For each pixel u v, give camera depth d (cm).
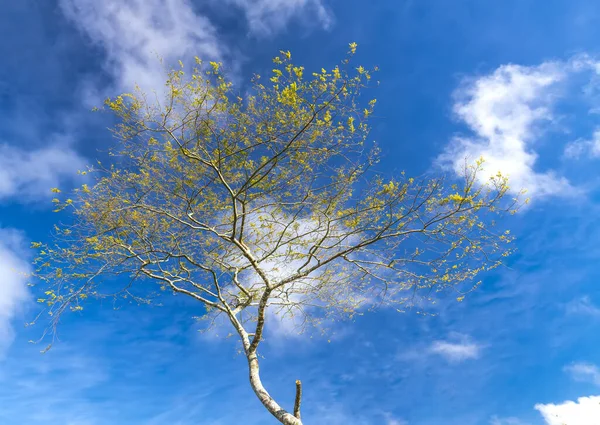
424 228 835
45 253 835
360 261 910
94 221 845
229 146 805
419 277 903
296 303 1068
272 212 914
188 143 794
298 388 717
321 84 727
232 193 842
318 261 895
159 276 1012
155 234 946
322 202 869
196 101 738
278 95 733
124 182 845
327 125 769
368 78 734
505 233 814
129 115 745
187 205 905
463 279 873
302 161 825
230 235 991
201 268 1004
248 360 873
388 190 822
